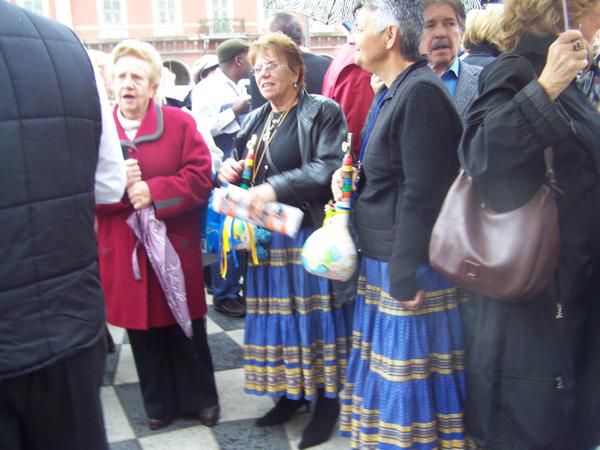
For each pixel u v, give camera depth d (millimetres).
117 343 3756
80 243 1487
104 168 1691
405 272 1811
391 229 1938
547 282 1546
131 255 2426
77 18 23250
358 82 2787
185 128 2527
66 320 1447
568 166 1572
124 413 2826
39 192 1374
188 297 2537
